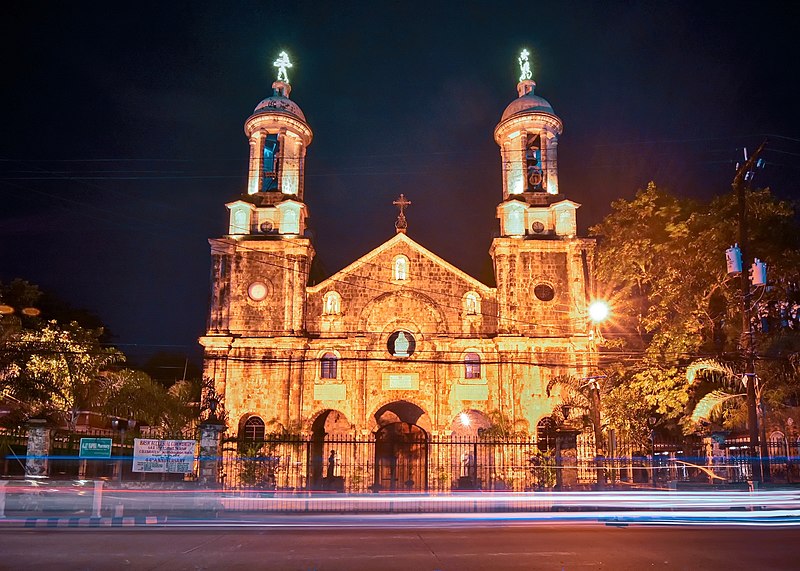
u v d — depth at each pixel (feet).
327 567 38.24
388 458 140.56
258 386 129.80
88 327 175.32
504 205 138.82
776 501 75.46
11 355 103.14
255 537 52.13
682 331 106.32
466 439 136.56
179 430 105.70
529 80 151.74
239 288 134.31
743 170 86.69
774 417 108.17
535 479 107.76
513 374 128.67
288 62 154.30
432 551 44.39
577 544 47.73
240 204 138.10
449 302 134.21
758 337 96.43
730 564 39.50
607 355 124.88
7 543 48.26
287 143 145.48
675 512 71.31
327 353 132.98
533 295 133.80
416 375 130.72
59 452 86.22
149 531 57.21
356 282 135.33
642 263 112.27
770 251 104.27
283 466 119.85
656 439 132.77
